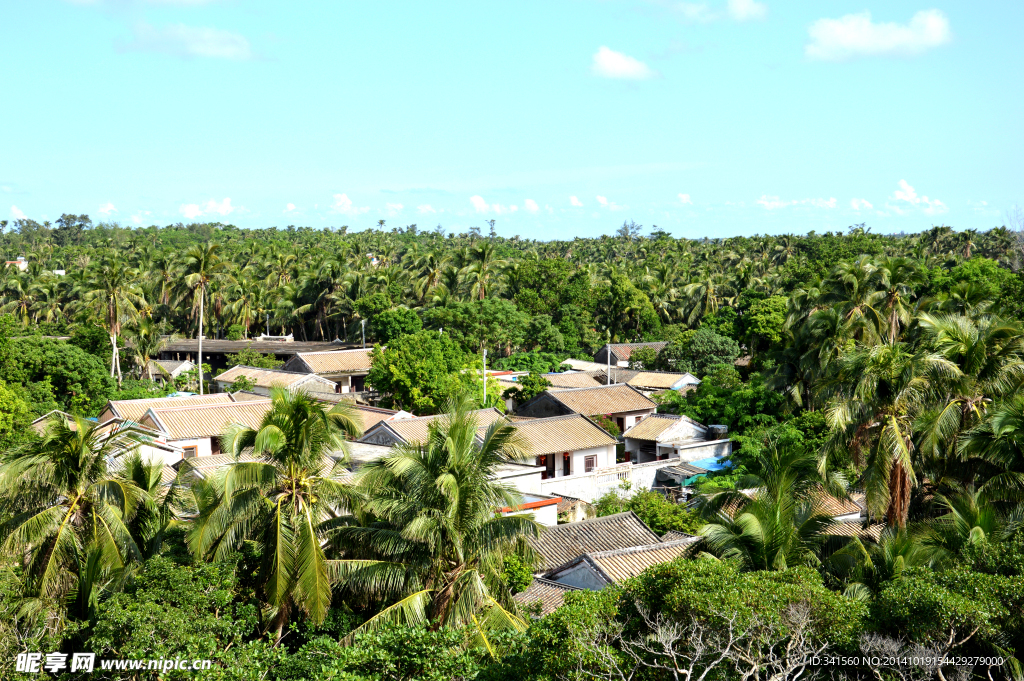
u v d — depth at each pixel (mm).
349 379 72125
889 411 24234
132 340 68250
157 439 38875
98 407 53031
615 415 52062
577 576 24359
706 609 14266
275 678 16547
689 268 116625
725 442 46312
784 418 46938
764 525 19188
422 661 16266
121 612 15750
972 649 13945
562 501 36531
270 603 18625
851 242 123812
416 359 54719
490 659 17516
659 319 93062
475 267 90500
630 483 40188
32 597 18031
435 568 19344
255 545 19969
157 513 21688
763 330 61469
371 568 18875
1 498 19781
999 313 42156
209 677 15281
